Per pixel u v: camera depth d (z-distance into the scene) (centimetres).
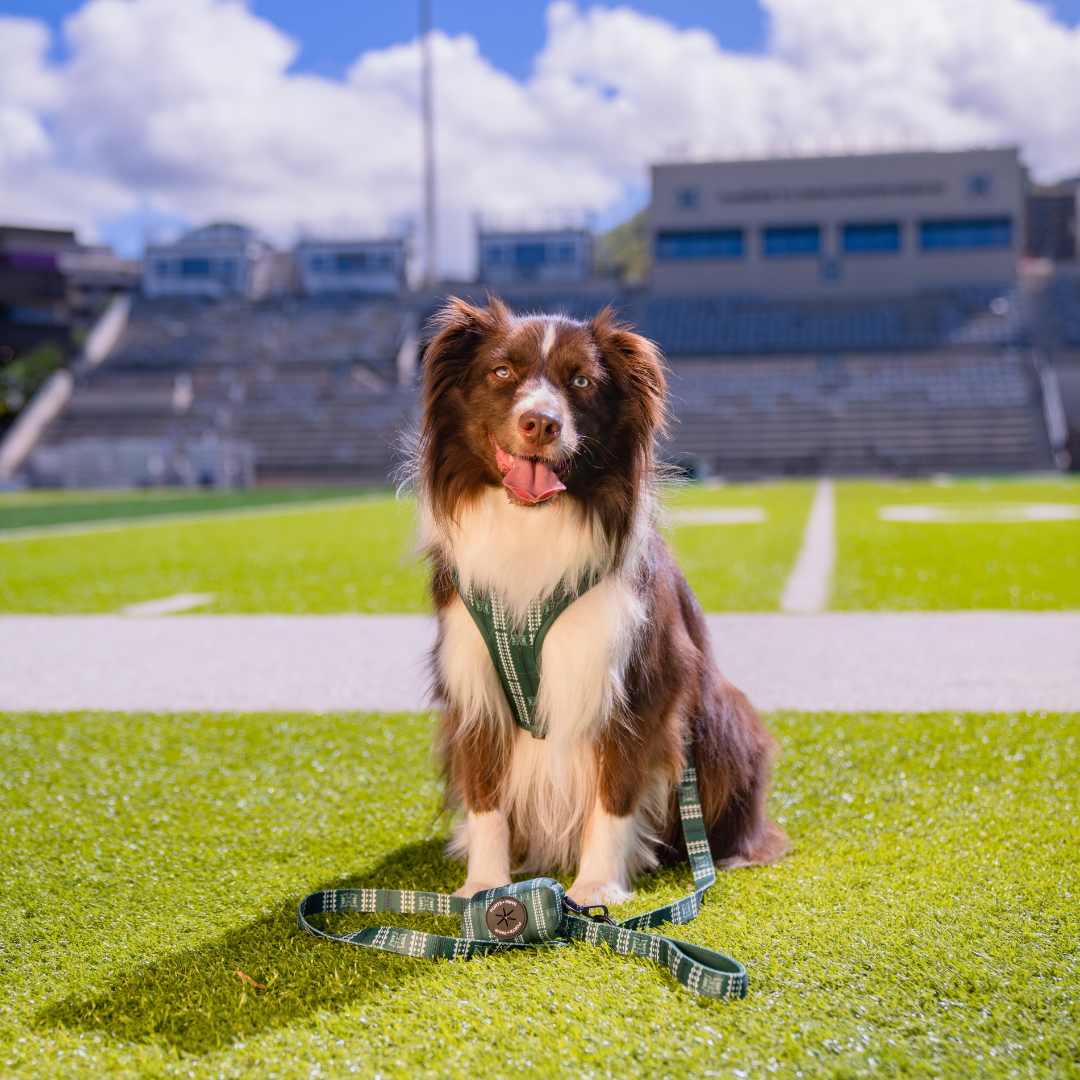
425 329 272
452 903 236
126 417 4153
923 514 1630
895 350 4134
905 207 4525
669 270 4681
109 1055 177
